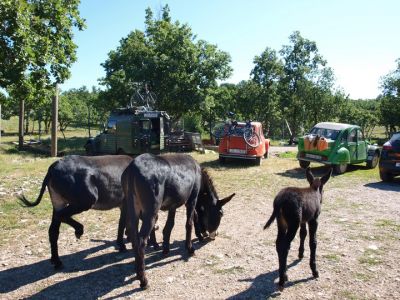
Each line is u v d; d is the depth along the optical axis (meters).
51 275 5.25
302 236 5.74
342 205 9.27
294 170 14.82
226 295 4.66
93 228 7.35
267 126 52.03
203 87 31.66
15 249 6.17
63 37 14.78
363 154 15.44
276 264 5.62
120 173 5.83
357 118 53.72
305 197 4.88
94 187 5.49
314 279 5.09
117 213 8.45
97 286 4.92
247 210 8.84
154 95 29.34
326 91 44.94
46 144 30.02
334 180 12.85
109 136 21.94
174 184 5.36
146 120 20.05
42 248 6.23
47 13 13.85
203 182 6.53
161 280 5.10
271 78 46.53
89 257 5.92
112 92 32.62
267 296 4.61
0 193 9.76
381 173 12.41
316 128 14.92
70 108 53.69
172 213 5.91
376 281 5.02
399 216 8.27
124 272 5.38
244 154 15.62
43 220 7.65
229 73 31.92
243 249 6.27
